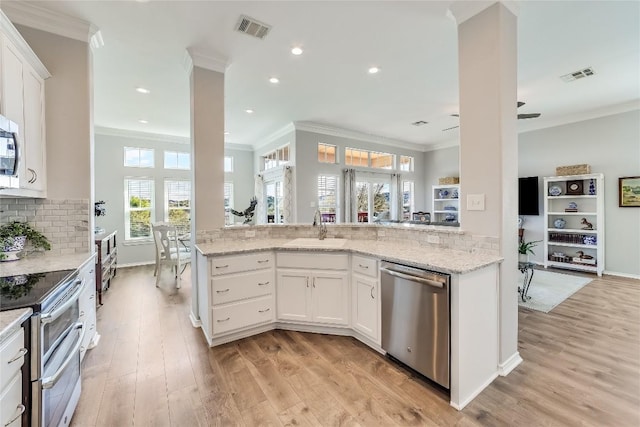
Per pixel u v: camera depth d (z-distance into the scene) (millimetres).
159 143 6473
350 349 2463
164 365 2232
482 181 2180
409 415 1696
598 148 5082
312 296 2730
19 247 2203
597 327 2852
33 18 2305
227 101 4586
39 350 1222
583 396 1841
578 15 2484
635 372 2090
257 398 1854
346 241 3090
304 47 2980
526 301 3594
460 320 1776
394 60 3275
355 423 1637
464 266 1833
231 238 3158
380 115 5367
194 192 2986
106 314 3295
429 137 7230
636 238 4738
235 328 2604
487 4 2139
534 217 5867
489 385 1974
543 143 5730
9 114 1812
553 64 3389
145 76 3545
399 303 2143
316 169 6168
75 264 2016
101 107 4652
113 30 2623
